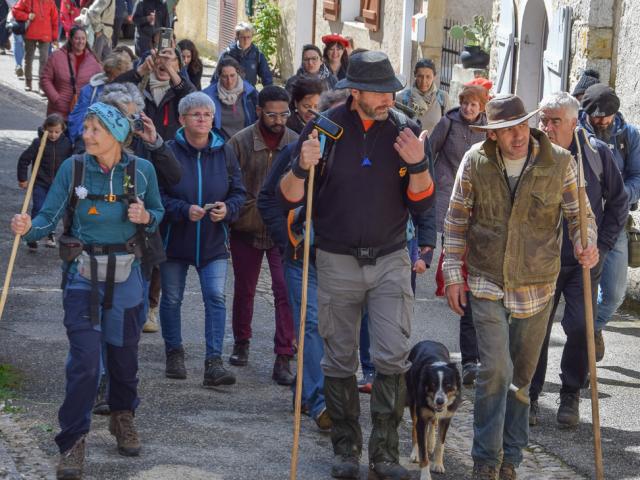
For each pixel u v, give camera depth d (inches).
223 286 372.8
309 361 330.0
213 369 369.4
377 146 283.1
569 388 343.9
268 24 1111.0
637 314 482.9
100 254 284.8
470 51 749.9
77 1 1103.0
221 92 486.9
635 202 402.6
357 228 282.5
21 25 1028.5
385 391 286.2
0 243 561.9
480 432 284.4
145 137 335.6
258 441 321.1
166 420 335.6
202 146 367.9
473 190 284.0
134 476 287.6
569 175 283.9
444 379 294.0
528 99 623.8
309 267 326.3
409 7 848.9
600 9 526.0
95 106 283.9
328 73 565.9
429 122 530.3
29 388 358.0
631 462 318.0
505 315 283.7
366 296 289.1
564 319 341.7
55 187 286.4
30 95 1039.0
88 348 280.2
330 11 1002.7
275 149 388.2
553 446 329.4
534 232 281.7
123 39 1318.9
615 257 395.2
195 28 1362.0
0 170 725.3
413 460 313.7
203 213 360.5
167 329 377.1
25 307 456.4
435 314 479.2
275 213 334.6
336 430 297.3
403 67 857.5
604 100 385.4
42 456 298.5
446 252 291.9
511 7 621.0
